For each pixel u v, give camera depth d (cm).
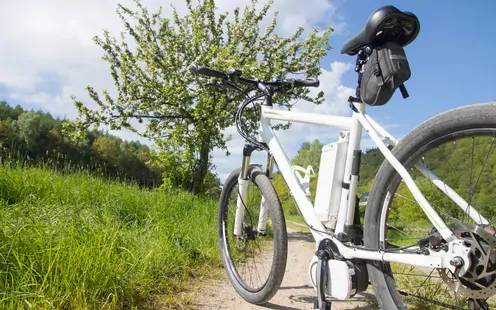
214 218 595
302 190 238
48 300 203
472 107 154
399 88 192
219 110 1299
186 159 1347
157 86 1330
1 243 228
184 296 273
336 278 199
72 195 444
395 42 187
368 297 284
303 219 237
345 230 208
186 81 1282
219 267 386
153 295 269
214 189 1445
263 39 1377
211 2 1404
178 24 1436
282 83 282
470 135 156
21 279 208
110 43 1345
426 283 210
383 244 188
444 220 168
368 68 190
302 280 356
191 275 345
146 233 395
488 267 146
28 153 529
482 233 146
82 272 238
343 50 211
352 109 211
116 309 230
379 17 178
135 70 1369
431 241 162
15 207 316
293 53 1315
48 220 294
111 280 248
